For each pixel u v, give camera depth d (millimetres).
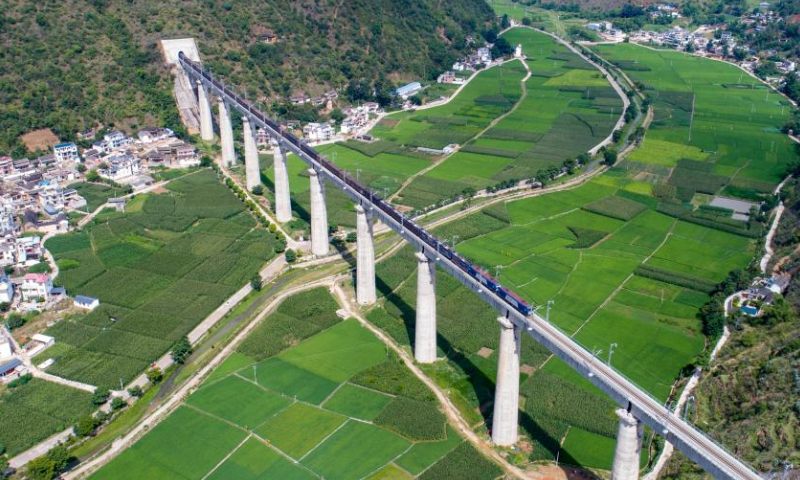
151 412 180000
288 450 164750
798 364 174125
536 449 161875
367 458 161375
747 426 158375
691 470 150125
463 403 180250
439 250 184875
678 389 180875
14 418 178250
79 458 165875
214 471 159000
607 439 164625
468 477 153875
